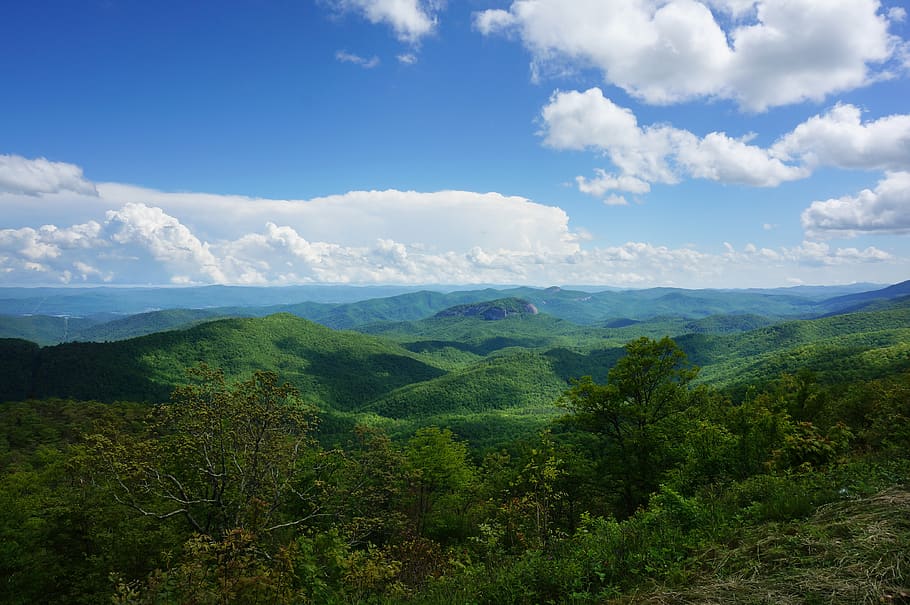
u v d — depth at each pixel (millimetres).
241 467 15992
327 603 7398
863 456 10461
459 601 6484
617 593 5410
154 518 17125
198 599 6520
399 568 8961
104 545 16656
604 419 24203
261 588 6672
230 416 16047
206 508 17109
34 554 16531
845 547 4918
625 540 6945
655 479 20297
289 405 16688
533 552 7516
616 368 24578
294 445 17406
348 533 14727
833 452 10711
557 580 6141
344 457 19609
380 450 20125
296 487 19938
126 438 15586
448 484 33469
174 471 16891
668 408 23672
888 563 4465
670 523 7488
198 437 15578
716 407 24109
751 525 6586
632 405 23047
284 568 7520
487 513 27422
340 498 18297
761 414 14781
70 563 16750
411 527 22297
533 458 20234
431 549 11422
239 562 6840
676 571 5395
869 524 5355
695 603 4590
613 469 22156
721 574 5113
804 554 5062
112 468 14578
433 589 7605
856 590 4172
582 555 6836
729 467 14148
